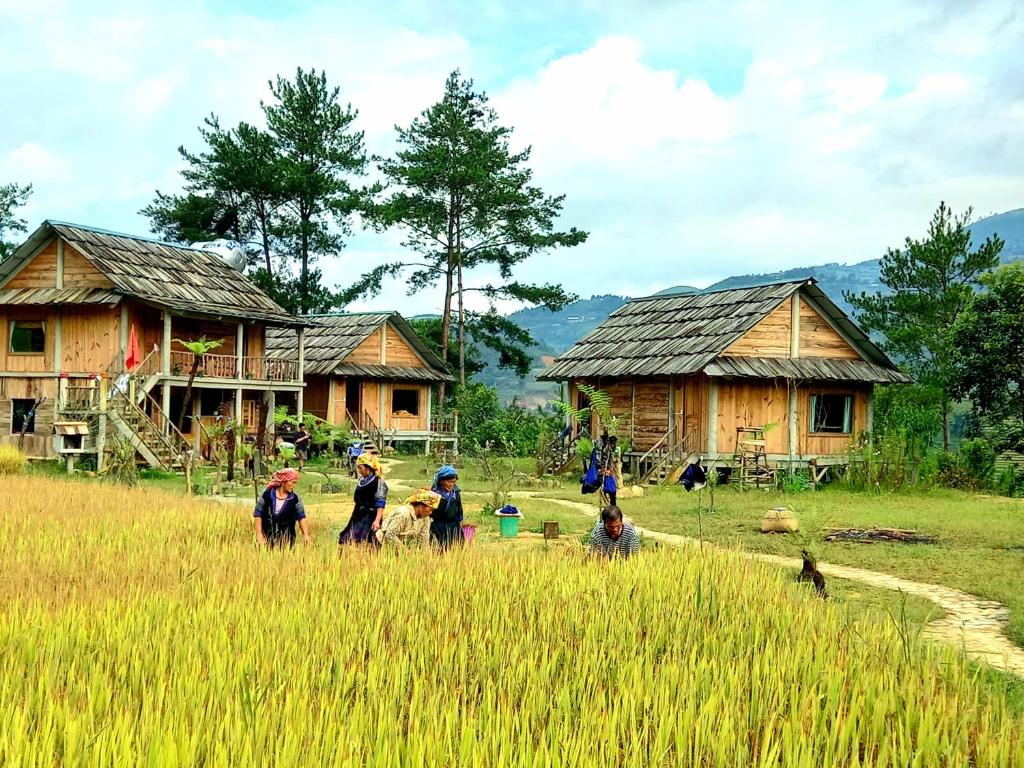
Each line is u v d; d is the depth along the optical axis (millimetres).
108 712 4824
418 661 5980
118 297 30375
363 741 4629
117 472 23828
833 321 31922
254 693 5066
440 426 45281
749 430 29422
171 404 33719
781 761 4660
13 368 32188
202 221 51531
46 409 31406
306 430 36906
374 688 5305
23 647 6066
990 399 32156
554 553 10844
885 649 6516
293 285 53469
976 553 15203
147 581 8594
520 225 48344
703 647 6625
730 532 17812
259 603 7410
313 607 7367
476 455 38562
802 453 31016
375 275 50500
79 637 6297
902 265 42125
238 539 12438
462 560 9711
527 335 51625
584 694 5379
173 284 33438
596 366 32594
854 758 4477
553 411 55156
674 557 10203
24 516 14055
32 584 8266
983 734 4922
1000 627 10180
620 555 10242
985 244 41062
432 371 45719
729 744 4695
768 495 25594
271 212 53062
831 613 7668
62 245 31938
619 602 7832
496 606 7523
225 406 34688
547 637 6750
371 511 11391
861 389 32469
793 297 31234
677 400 30734
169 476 27281
